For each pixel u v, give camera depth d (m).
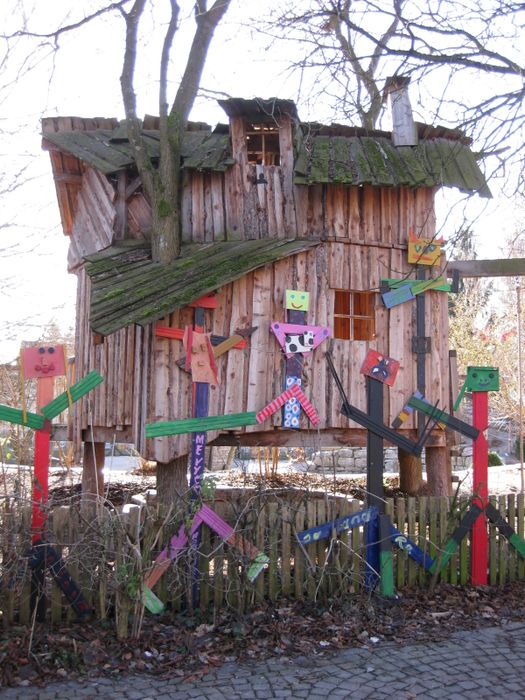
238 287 7.54
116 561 5.21
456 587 6.57
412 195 8.41
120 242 8.43
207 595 5.68
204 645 5.09
